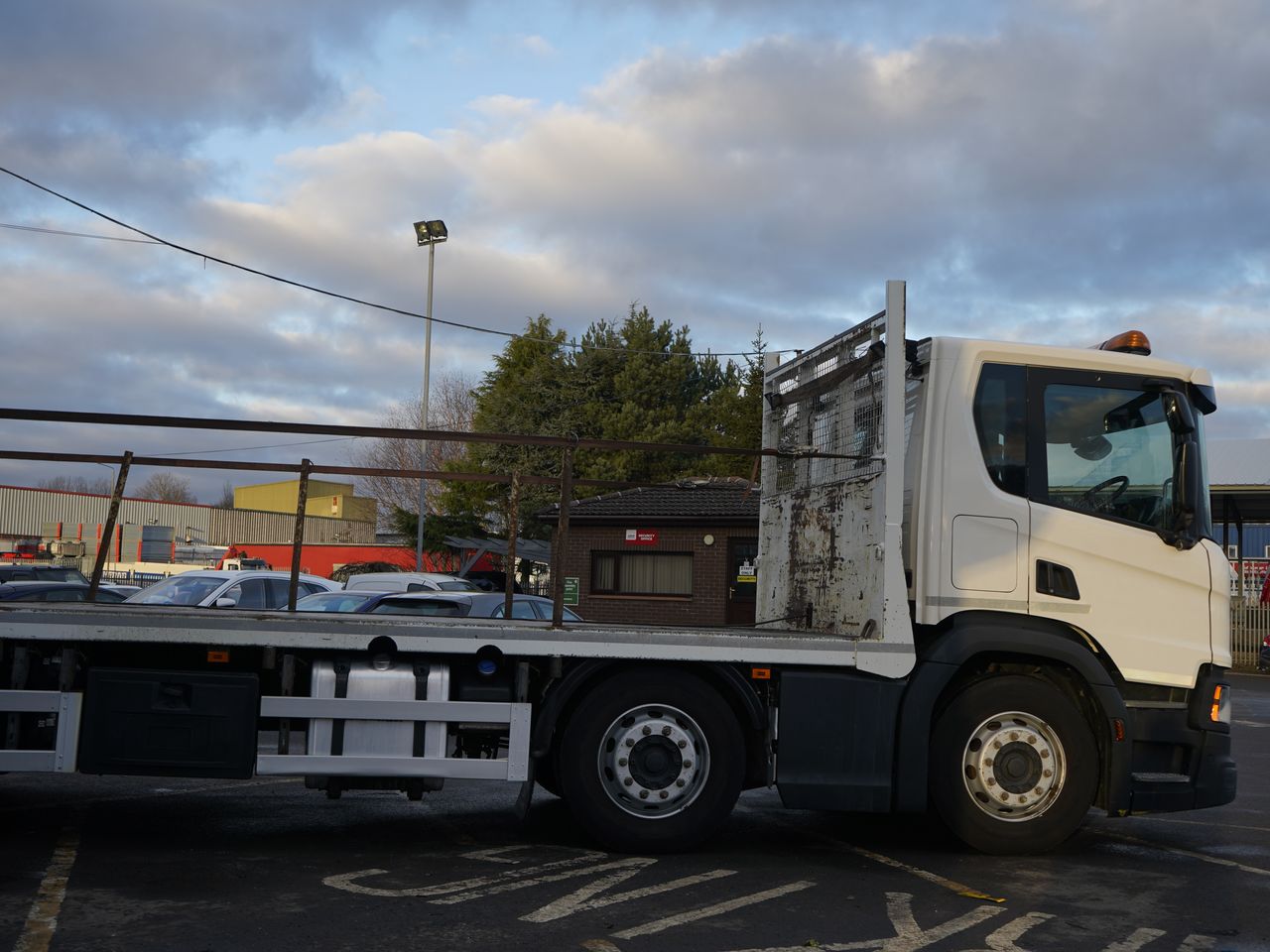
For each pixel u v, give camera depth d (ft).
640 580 92.27
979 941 17.35
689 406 145.07
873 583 23.22
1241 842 26.66
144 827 24.52
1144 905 19.94
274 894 18.84
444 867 21.33
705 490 95.09
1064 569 23.70
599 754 22.33
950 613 23.31
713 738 22.49
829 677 22.59
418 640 21.81
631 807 22.45
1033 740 23.18
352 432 23.08
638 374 138.72
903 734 22.52
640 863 22.00
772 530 29.30
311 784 22.22
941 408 23.84
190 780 31.73
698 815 22.39
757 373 137.80
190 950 15.69
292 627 21.54
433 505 174.81
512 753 22.06
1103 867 23.18
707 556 90.22
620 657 22.26
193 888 19.15
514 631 21.98
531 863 21.83
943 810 23.03
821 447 26.58
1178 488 24.04
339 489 202.59
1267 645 95.96
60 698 21.29
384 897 18.86
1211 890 21.36
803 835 25.90
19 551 72.79
